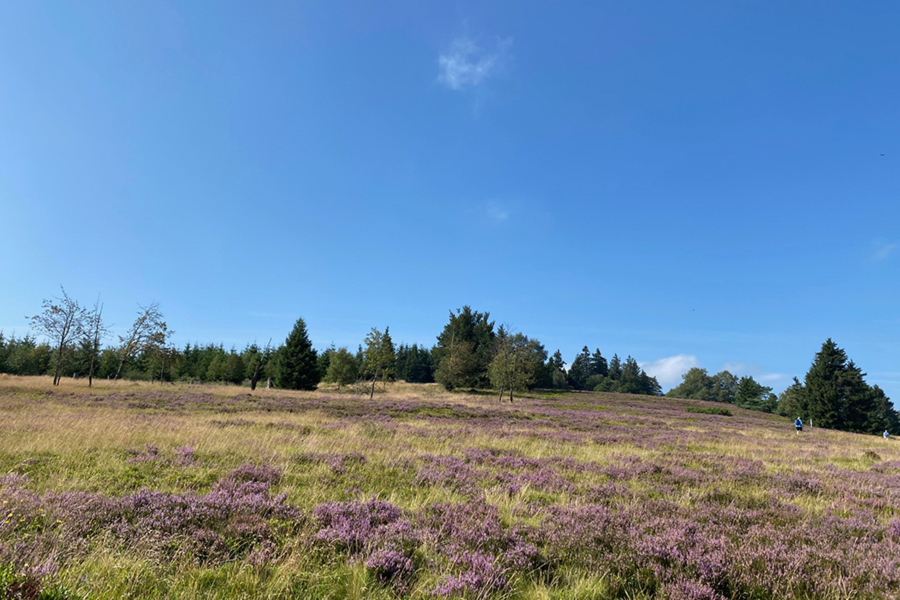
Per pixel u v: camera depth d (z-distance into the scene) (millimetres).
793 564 4703
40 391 26516
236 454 10023
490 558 4398
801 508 7805
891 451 21781
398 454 11156
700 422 36562
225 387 45688
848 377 52719
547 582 4305
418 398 44781
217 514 5367
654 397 81125
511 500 7312
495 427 20469
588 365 136250
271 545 4602
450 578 3945
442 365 68625
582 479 9516
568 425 24656
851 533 6438
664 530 5805
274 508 5746
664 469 11094
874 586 4375
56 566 3652
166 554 4254
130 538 4547
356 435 14500
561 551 4945
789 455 16703
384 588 3900
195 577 3840
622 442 17281
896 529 6496
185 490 6809
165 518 5062
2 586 3002
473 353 69938
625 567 4551
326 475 8414
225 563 4207
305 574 3994
